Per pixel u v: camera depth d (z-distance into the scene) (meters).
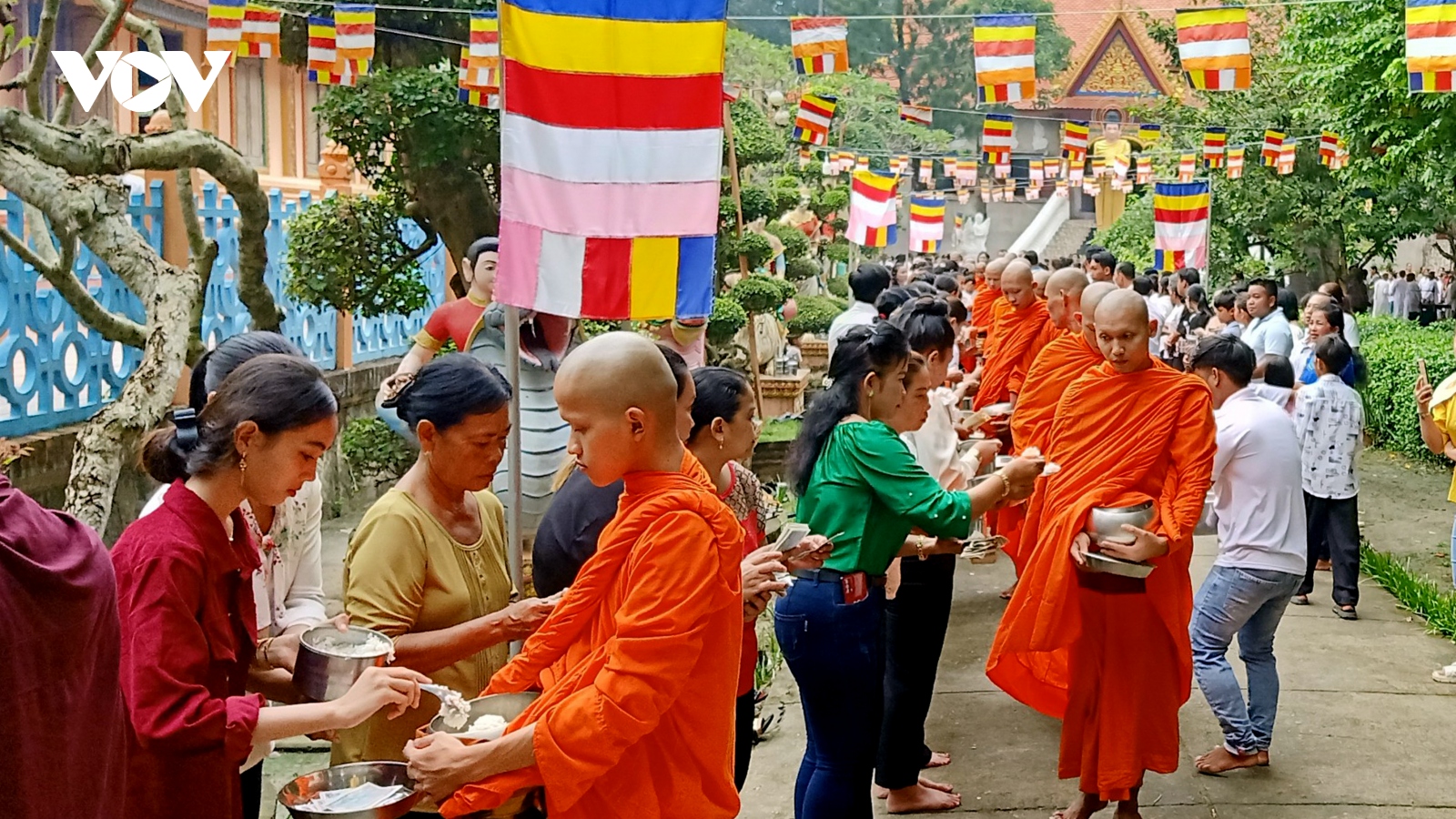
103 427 4.75
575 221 3.47
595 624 2.52
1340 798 4.82
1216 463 4.95
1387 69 10.72
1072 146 17.78
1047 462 4.56
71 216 5.22
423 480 3.03
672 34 3.48
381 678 2.52
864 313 7.93
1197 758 5.21
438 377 2.92
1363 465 12.66
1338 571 7.28
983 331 9.01
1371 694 5.98
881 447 3.74
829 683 3.78
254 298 6.83
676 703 2.49
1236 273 21.67
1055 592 4.41
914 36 43.00
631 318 3.51
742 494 3.75
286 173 14.70
